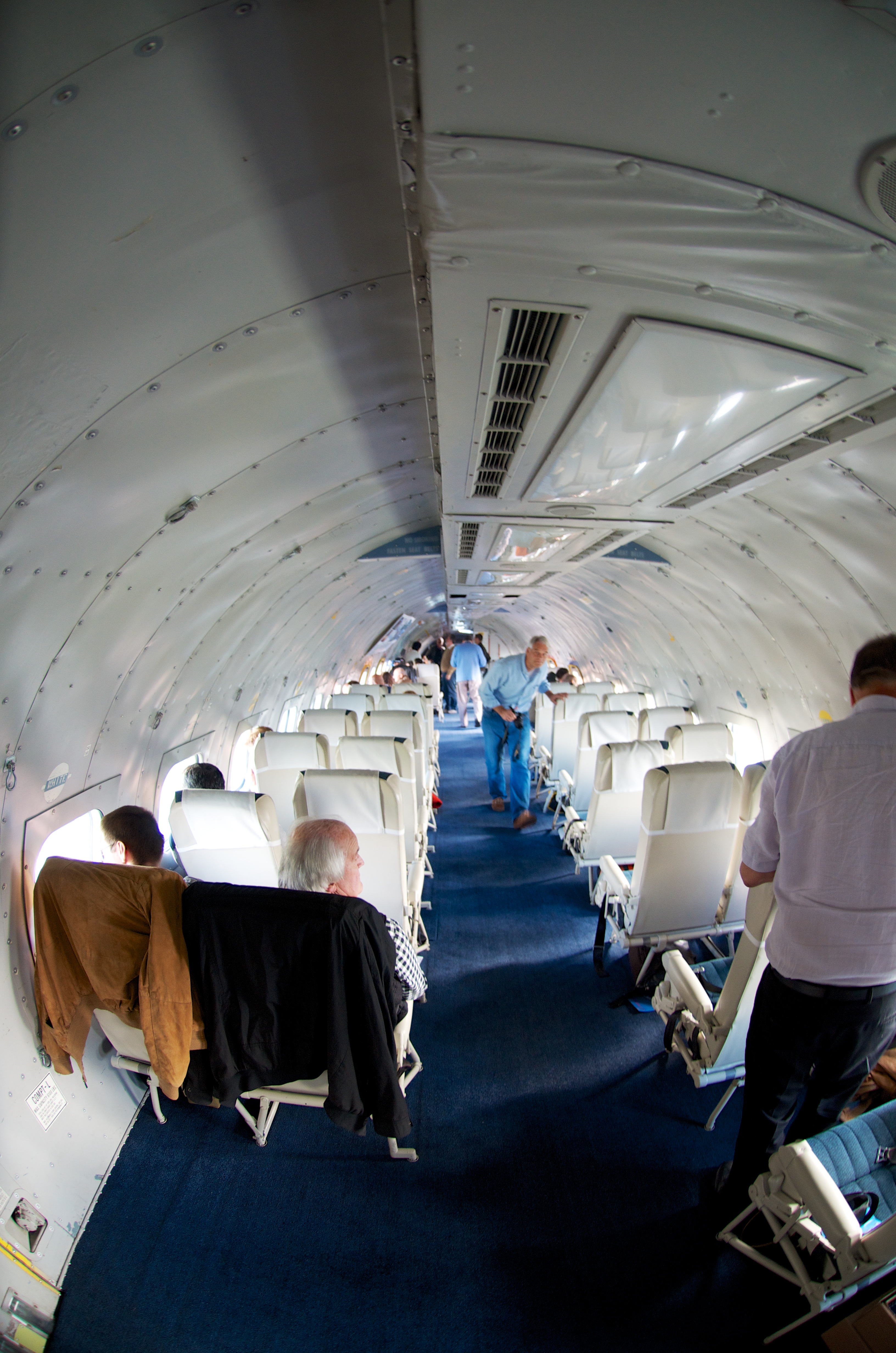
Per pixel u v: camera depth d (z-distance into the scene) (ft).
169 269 5.64
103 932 7.70
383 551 24.63
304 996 7.39
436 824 25.94
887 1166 6.73
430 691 30.53
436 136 3.84
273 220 5.86
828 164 3.79
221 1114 10.77
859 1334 6.31
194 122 4.56
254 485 11.23
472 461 10.55
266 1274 8.25
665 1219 8.87
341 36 4.29
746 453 9.36
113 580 9.48
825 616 15.49
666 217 4.53
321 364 8.79
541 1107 10.87
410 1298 7.95
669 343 6.43
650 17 2.94
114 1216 8.98
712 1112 10.73
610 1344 7.44
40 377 5.62
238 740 21.47
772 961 7.36
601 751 14.64
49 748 9.37
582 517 13.85
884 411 7.82
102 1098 9.96
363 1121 7.71
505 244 5.00
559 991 14.25
